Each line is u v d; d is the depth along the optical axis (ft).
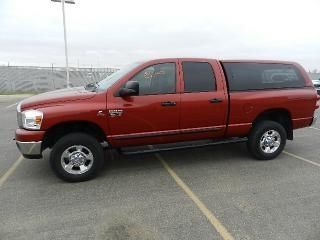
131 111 16.20
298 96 19.94
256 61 19.33
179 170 17.87
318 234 11.27
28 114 15.05
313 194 14.65
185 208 13.24
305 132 28.55
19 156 20.62
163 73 16.90
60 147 15.53
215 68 17.97
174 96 16.89
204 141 19.69
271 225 11.86
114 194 14.66
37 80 93.76
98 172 16.80
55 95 16.40
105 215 12.68
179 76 17.13
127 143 16.71
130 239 10.98
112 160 19.63
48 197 14.35
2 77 91.09
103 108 15.78
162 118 16.81
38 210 13.12
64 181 16.15
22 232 11.46
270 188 15.34
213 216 12.55
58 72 94.89
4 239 11.03
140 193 14.76
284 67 20.13
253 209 13.14
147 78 16.62
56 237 11.14
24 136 15.02
